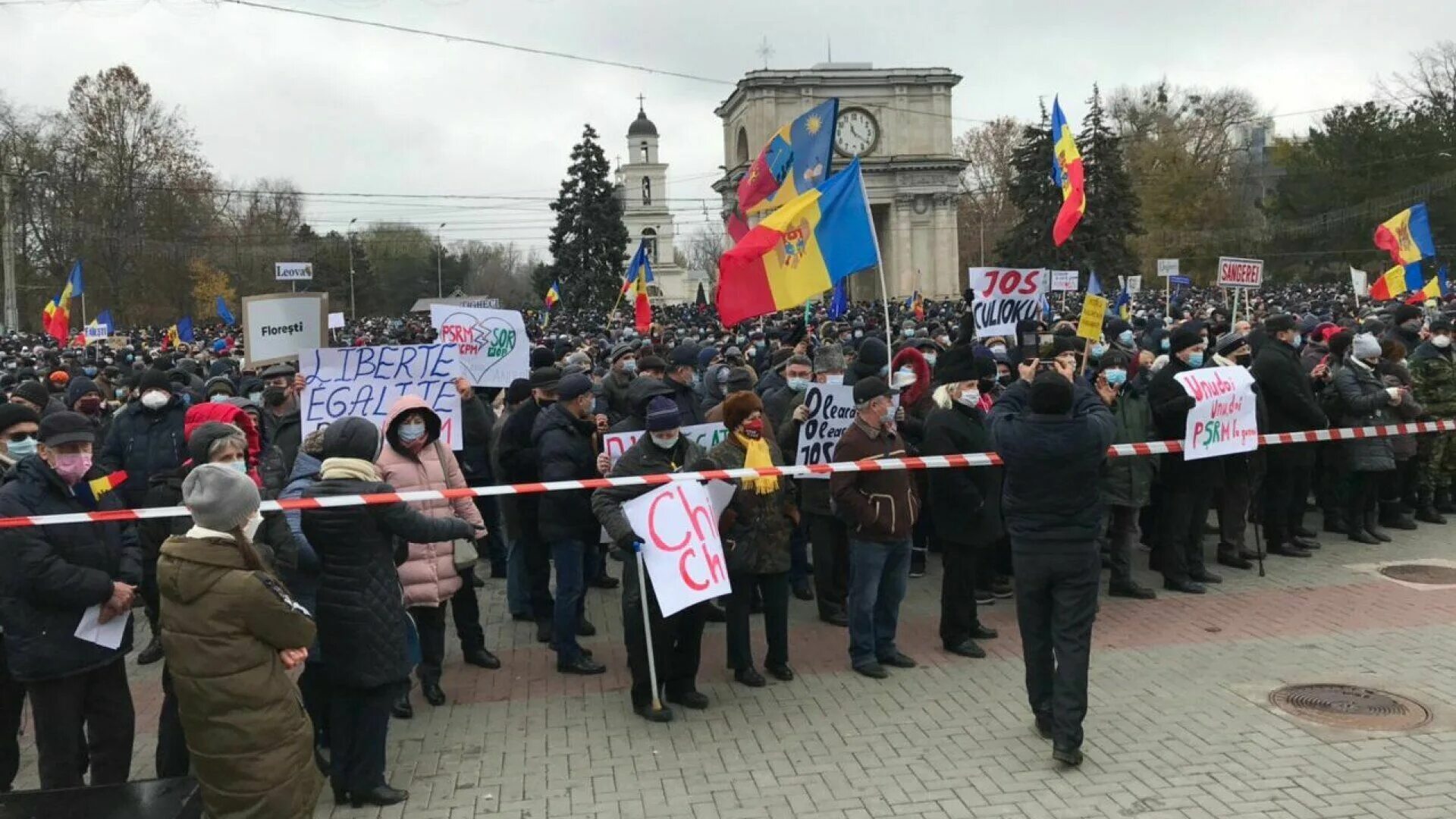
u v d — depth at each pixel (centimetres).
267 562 466
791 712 634
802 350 1093
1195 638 741
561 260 6078
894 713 626
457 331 978
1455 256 5244
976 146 9175
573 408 718
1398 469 1048
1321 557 959
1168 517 866
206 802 412
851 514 680
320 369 777
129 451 773
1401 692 619
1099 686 653
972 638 767
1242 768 526
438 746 597
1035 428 545
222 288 6303
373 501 500
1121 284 3622
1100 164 5003
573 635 719
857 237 915
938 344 1245
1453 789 494
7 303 4753
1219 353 928
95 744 528
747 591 680
